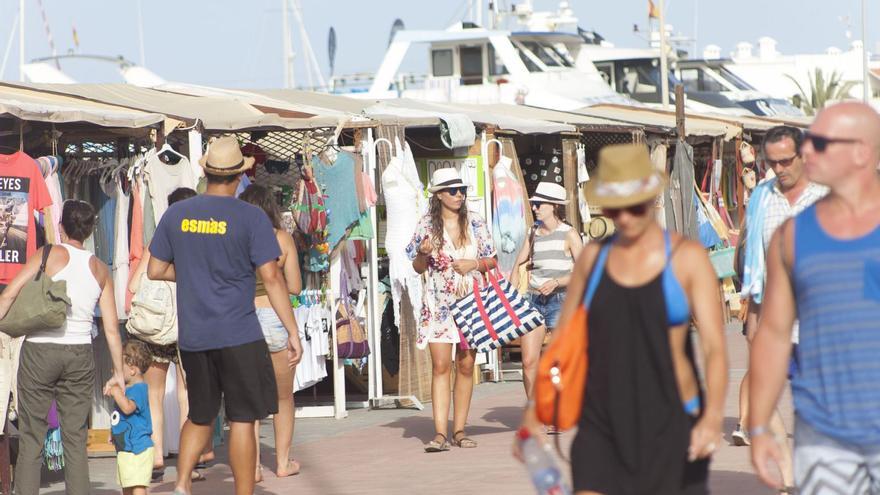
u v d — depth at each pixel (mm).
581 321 12672
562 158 45344
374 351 35719
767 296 12555
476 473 24844
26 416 21766
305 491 23797
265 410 20094
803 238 12141
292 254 22812
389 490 23469
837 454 12086
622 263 12688
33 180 24047
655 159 50469
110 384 21203
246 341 19891
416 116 35812
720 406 12469
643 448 12438
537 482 12883
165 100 34500
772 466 24000
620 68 108062
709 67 112688
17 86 31156
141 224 27406
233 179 20391
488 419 32656
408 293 34750
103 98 33125
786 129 20188
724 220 56812
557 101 87562
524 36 100000
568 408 12617
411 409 35312
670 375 12492
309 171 31578
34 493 21781
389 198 34281
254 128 30797
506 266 38438
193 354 19953
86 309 21781
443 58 98312
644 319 12469
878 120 12086
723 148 63844
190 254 19875
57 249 21734
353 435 30859
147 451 21375
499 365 41844
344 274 33438
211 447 26969
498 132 39719
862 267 11844
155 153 27500
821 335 12016
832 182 12047
